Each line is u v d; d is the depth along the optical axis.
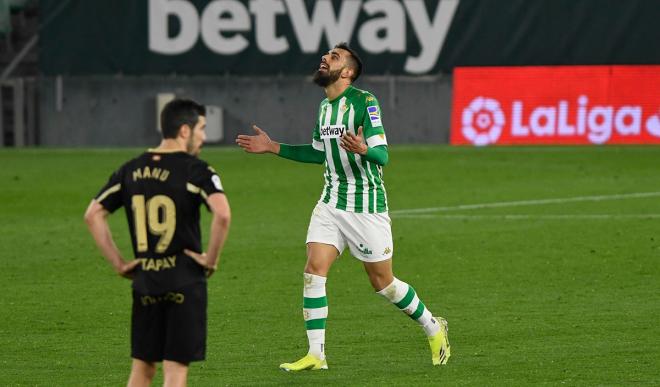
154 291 22.19
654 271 42.72
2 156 81.00
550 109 84.38
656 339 32.31
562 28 83.88
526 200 61.00
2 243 49.75
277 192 64.50
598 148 82.38
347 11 84.75
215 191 21.91
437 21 84.75
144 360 22.70
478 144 85.25
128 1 85.12
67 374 29.00
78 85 86.00
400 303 29.50
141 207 22.22
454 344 32.16
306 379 28.41
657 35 83.31
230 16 85.00
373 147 28.53
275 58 85.19
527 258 45.56
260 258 46.19
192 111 22.58
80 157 80.25
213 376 28.75
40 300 38.59
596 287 40.06
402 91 85.44
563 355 30.58
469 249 47.66
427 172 71.88
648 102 83.62
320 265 29.36
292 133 85.81
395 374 28.86
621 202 59.81
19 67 88.25
